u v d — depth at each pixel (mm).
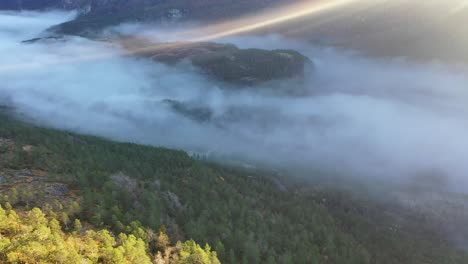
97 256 88000
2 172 130750
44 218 99000
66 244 88438
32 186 123312
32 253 77188
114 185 130750
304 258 127812
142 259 93688
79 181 129750
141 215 116875
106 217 111375
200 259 103000
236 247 121688
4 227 89625
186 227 122375
